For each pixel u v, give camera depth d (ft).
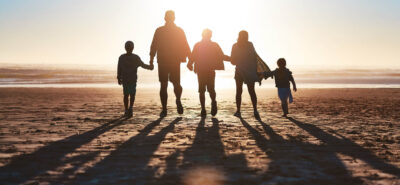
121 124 20.80
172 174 10.46
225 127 19.76
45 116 24.80
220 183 9.62
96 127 19.58
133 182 9.67
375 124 21.52
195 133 17.67
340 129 19.42
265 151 13.64
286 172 10.73
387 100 41.86
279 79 25.39
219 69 24.21
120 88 74.02
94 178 10.05
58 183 9.59
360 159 12.53
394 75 181.47
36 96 48.34
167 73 23.95
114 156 12.71
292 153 13.38
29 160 12.10
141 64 24.41
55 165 11.46
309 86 88.43
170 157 12.56
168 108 31.17
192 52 24.09
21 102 37.70
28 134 17.24
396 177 10.36
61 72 203.00
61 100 40.93
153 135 17.03
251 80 23.66
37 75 155.94
